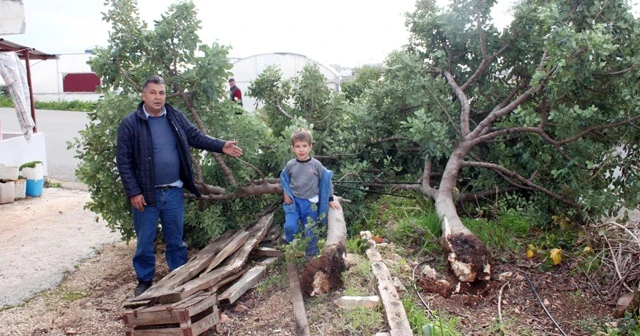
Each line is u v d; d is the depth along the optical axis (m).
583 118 5.64
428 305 4.19
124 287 5.32
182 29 5.72
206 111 5.94
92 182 5.68
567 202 5.88
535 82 5.53
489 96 7.12
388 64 7.30
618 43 5.86
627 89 5.57
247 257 5.01
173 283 4.34
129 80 5.76
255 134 6.04
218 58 5.71
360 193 6.45
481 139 6.15
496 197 6.10
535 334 3.88
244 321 4.16
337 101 7.13
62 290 5.31
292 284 4.42
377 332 3.64
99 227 7.54
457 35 7.04
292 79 7.45
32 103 11.57
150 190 4.66
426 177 6.58
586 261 4.93
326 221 4.98
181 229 5.05
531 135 6.20
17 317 4.71
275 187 5.89
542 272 4.91
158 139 4.70
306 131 4.86
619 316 4.15
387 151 7.45
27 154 10.55
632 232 4.99
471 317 4.07
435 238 5.19
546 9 5.39
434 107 6.71
